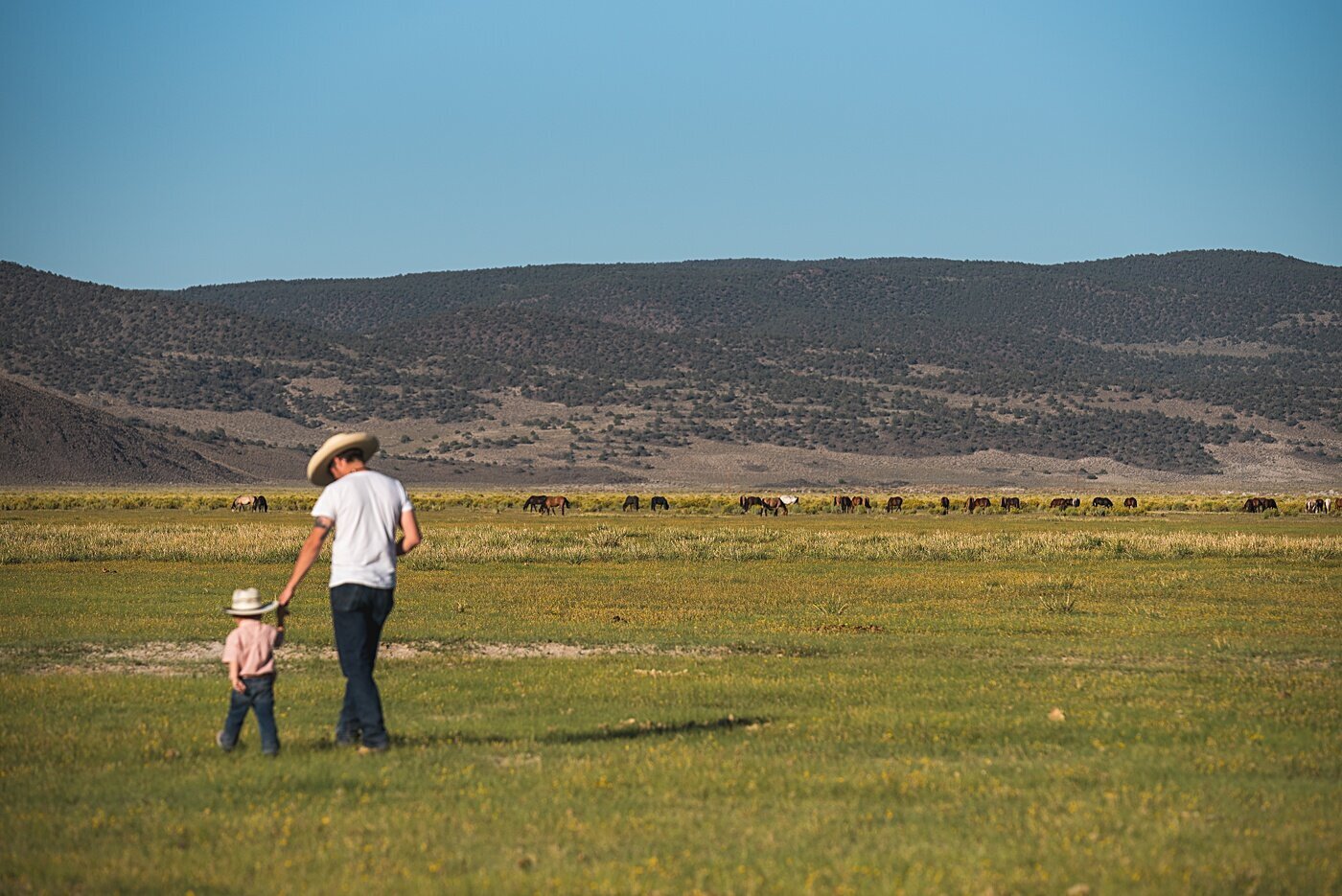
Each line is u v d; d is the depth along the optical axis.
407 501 22.95
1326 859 16.25
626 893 15.13
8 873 15.77
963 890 15.18
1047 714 27.61
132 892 15.23
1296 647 40.22
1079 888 15.06
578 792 19.98
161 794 19.70
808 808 18.98
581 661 36.91
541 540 93.75
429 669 35.09
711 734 25.09
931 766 21.97
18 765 21.75
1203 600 57.16
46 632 42.56
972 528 138.00
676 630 45.28
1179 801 19.36
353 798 19.42
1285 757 22.89
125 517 157.50
